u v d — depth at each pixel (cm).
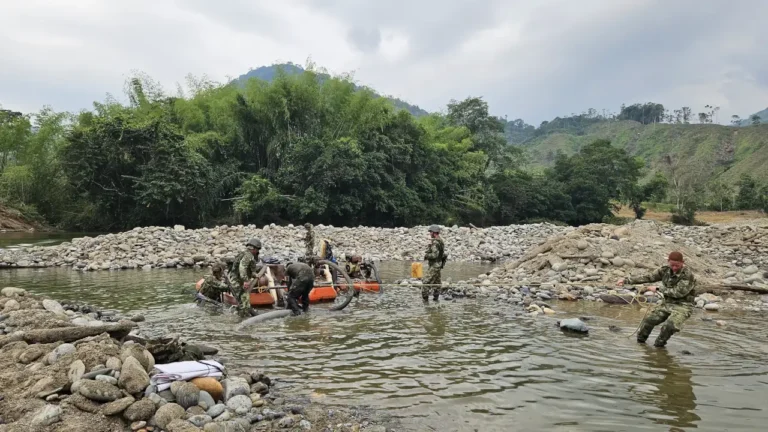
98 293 1196
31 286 1295
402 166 4347
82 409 430
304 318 941
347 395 538
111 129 3291
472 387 564
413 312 999
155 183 3241
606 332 831
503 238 2853
